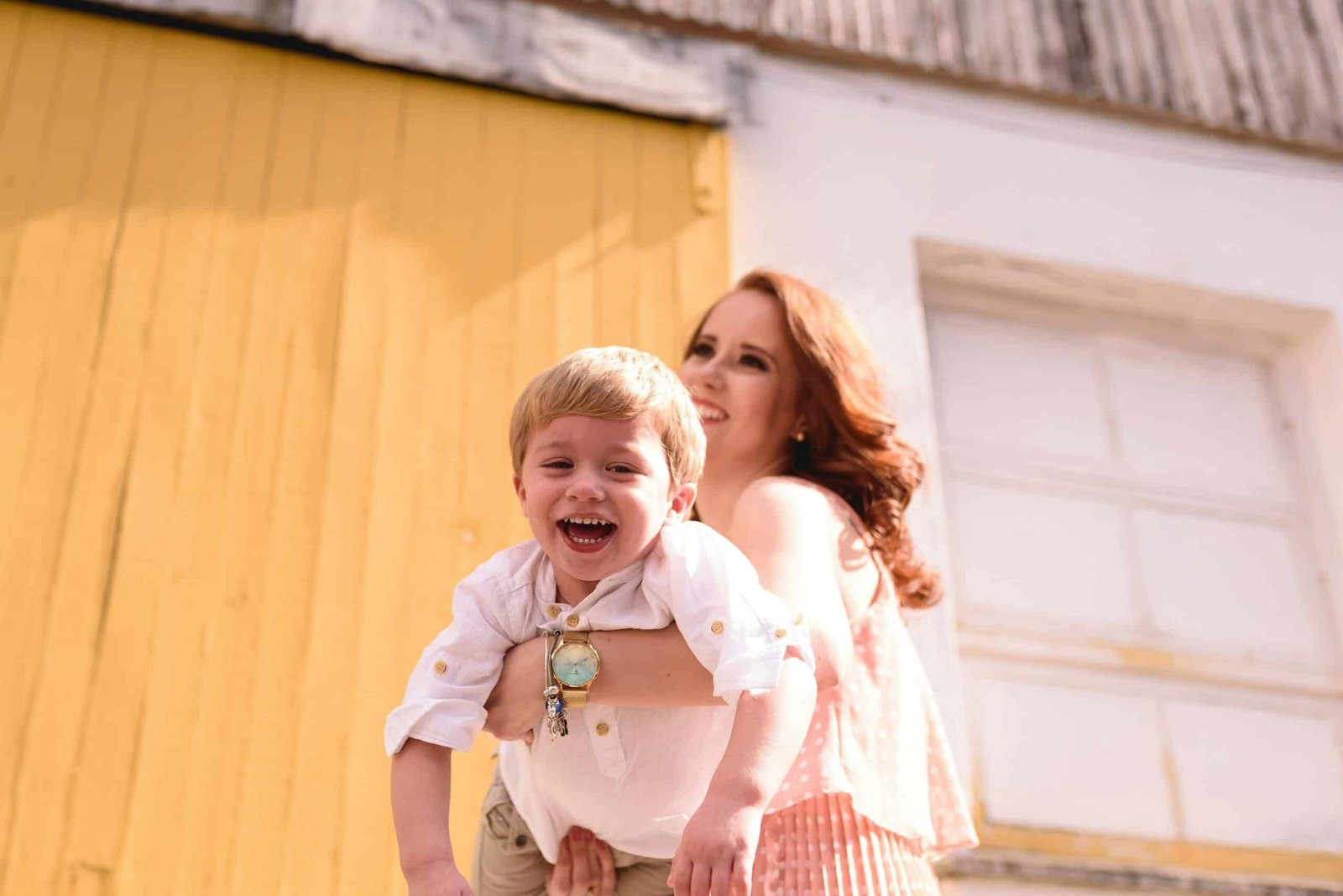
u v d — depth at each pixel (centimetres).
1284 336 465
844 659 179
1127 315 457
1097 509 420
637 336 371
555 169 392
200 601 308
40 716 289
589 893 187
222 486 322
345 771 298
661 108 409
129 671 298
